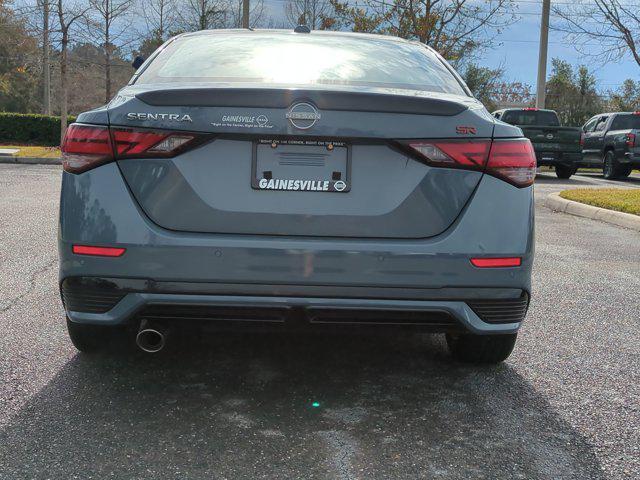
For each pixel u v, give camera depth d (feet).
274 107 8.52
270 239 8.51
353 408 9.29
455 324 8.89
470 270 8.64
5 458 7.64
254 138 8.57
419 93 9.24
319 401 9.48
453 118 8.79
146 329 8.88
